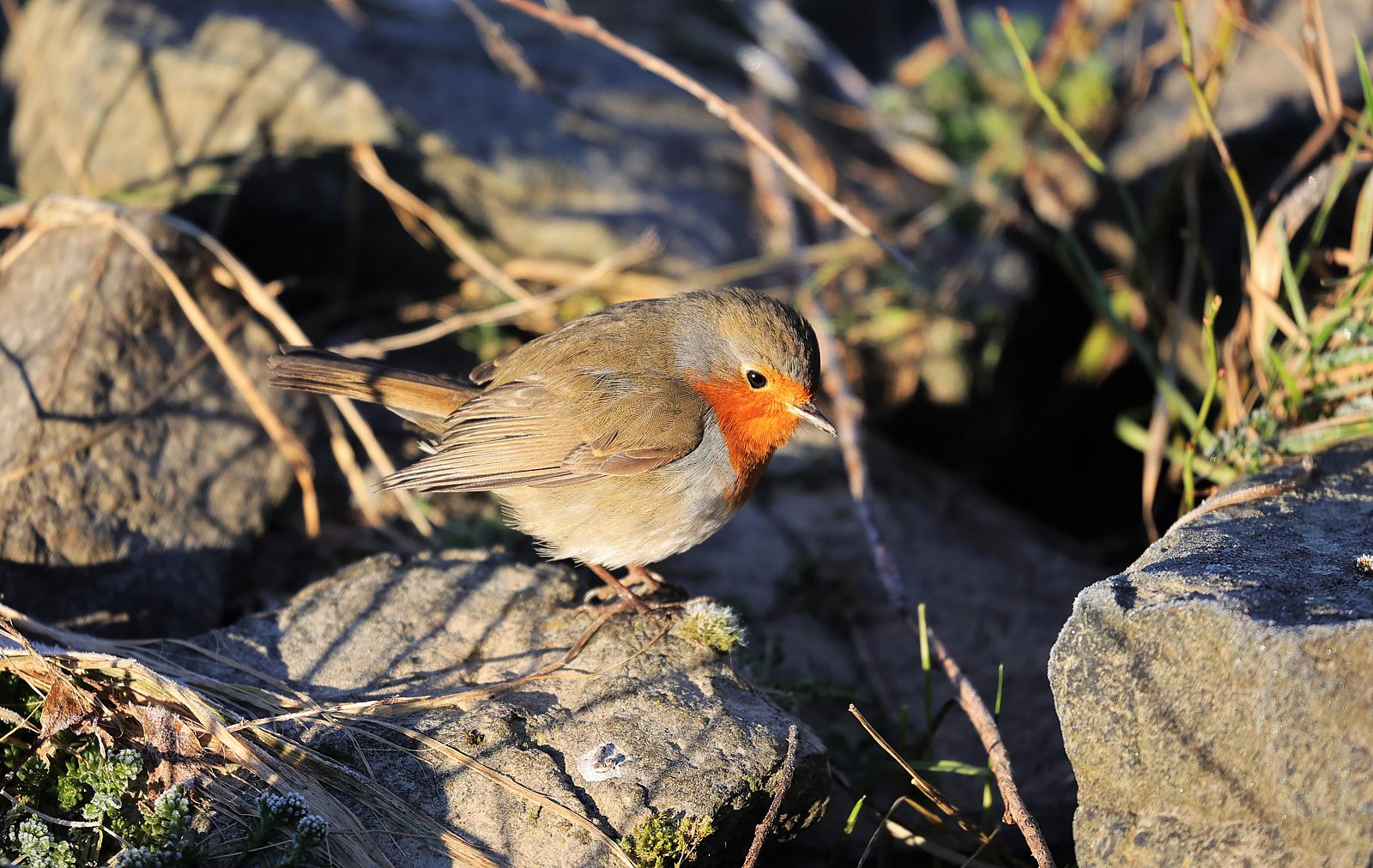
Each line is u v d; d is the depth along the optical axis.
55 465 9.68
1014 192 15.84
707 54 18.92
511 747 7.74
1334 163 10.76
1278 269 10.45
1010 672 11.12
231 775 7.48
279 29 14.36
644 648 8.75
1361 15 15.32
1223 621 6.59
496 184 14.19
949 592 12.21
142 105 13.47
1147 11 17.23
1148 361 11.41
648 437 9.19
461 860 7.05
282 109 13.44
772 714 8.30
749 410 9.45
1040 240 15.76
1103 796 6.80
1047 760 10.08
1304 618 6.55
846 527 12.88
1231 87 14.85
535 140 14.80
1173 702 6.65
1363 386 9.38
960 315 14.75
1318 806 5.99
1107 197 15.43
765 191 15.84
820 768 8.09
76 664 7.77
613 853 7.12
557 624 8.99
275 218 13.75
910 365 14.66
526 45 17.16
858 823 9.23
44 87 14.12
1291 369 10.11
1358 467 8.88
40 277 10.69
